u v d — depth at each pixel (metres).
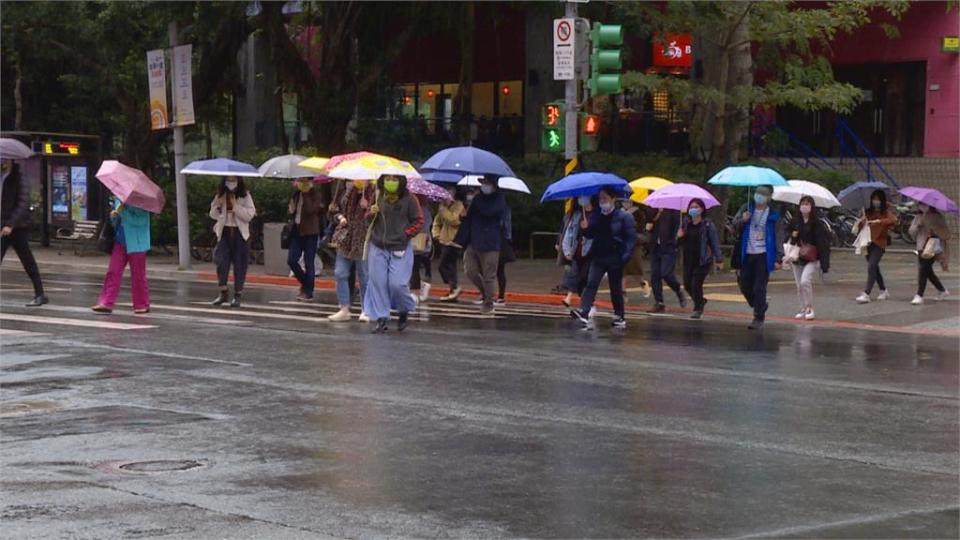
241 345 15.62
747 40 28.72
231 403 11.73
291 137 47.34
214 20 31.97
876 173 40.84
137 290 19.25
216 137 55.12
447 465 9.27
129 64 38.78
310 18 37.50
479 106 43.97
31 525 7.57
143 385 12.68
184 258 30.97
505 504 8.16
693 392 12.72
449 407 11.61
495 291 25.28
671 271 22.20
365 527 7.59
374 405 11.68
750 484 8.79
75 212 38.34
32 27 37.75
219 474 8.95
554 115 22.98
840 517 7.93
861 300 22.97
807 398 12.50
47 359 14.30
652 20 29.72
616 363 14.72
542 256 35.25
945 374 14.41
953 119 40.28
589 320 18.48
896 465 9.49
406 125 40.06
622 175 34.78
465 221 20.61
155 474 8.95
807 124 43.72
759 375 14.06
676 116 40.41
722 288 26.11
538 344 16.38
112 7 34.16
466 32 35.53
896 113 41.81
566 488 8.60
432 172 22.25
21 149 19.36
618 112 39.53
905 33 40.78
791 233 22.08
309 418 11.04
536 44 41.41
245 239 20.94
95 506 8.04
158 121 31.39
